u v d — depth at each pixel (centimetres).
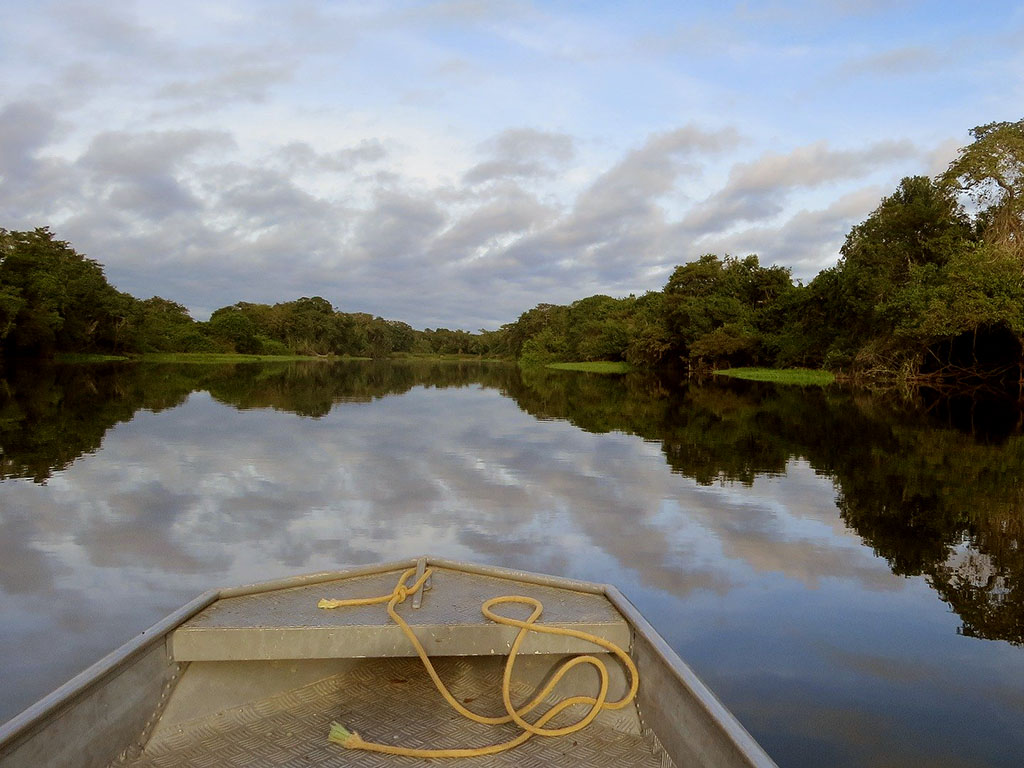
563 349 9100
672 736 256
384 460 1108
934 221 3847
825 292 4372
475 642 289
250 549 611
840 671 402
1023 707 362
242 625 284
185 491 848
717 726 216
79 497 807
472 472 1011
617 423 1750
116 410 1836
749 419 1872
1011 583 554
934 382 3588
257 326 10806
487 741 276
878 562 610
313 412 1927
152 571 550
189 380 3431
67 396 2231
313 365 7462
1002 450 1313
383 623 288
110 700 246
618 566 585
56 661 394
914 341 3356
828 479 1002
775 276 5722
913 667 407
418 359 13688
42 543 621
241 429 1482
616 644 299
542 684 319
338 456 1141
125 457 1095
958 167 3356
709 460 1164
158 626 273
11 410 1758
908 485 961
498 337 13788
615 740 278
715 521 743
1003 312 2795
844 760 314
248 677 302
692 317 5456
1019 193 3234
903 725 344
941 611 495
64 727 223
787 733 337
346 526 694
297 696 307
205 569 557
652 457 1189
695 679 241
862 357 3778
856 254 4094
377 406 2188
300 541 639
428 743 274
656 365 6575
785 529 715
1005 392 3184
